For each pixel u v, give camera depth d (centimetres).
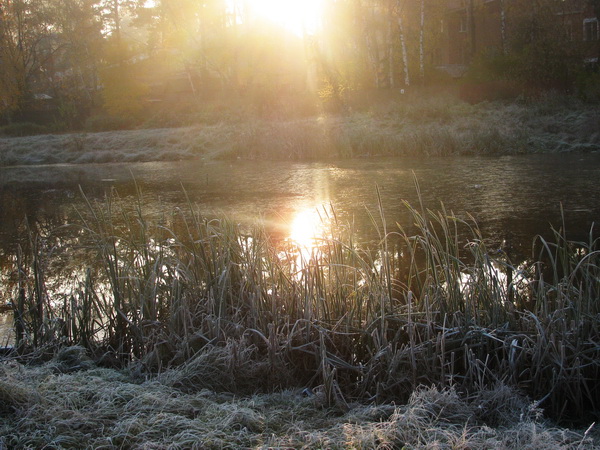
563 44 2955
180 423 317
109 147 2797
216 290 486
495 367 396
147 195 1463
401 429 306
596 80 2678
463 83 3122
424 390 365
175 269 504
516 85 2833
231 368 398
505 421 334
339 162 2041
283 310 478
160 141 2781
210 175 1847
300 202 1223
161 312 495
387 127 2488
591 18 3581
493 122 2352
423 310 464
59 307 544
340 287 480
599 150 1986
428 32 3853
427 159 1984
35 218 1209
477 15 4203
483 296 455
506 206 1084
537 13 3231
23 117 4219
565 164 1680
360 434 302
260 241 534
